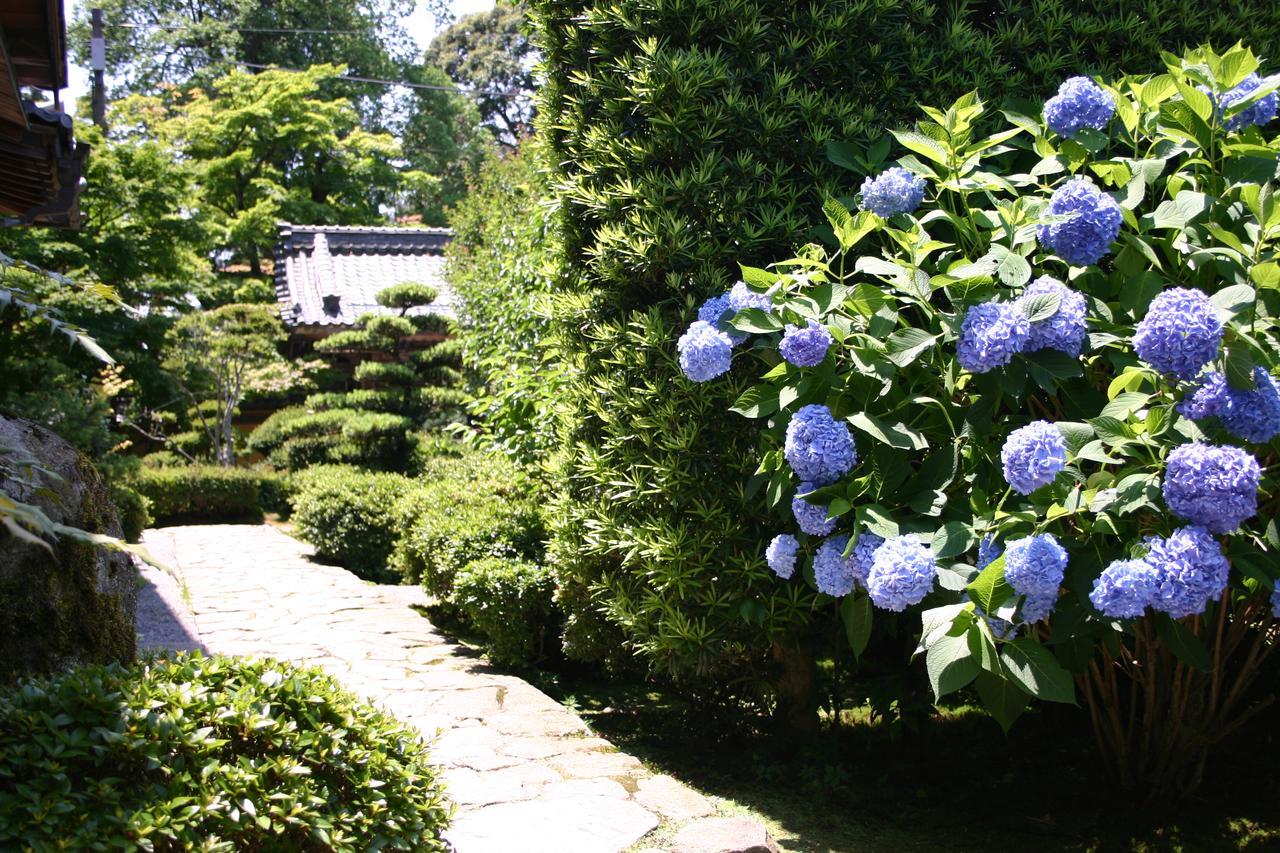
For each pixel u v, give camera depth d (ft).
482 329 30.42
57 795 7.03
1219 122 11.46
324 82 94.89
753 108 13.91
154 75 99.66
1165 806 13.19
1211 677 12.99
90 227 43.27
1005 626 10.04
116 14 98.32
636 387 14.28
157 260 45.50
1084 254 10.84
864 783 14.11
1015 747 15.55
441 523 22.76
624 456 14.46
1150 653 12.75
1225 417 9.79
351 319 60.29
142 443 58.70
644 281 14.37
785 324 11.94
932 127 12.15
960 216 12.93
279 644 20.47
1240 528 10.55
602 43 14.80
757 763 14.73
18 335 26.17
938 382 11.79
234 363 54.19
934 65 14.55
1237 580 10.66
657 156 14.21
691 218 14.03
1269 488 10.54
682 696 16.57
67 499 10.39
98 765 7.47
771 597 13.51
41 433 10.94
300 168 86.89
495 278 29.99
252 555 33.45
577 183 15.15
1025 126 12.62
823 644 14.97
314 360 60.49
